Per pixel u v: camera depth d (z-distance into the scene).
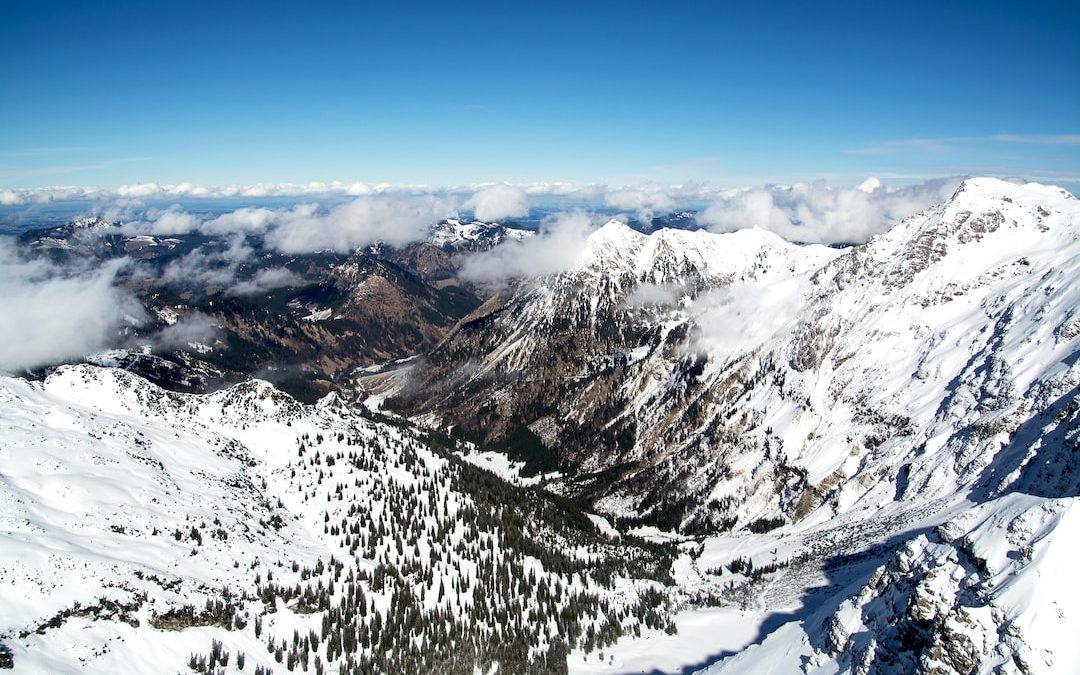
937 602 75.81
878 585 87.62
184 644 108.69
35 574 102.94
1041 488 146.00
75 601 102.25
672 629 155.25
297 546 157.50
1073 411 159.00
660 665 136.62
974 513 83.62
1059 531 71.44
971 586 74.44
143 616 107.69
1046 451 155.38
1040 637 65.31
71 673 90.81
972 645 69.06
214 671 106.12
